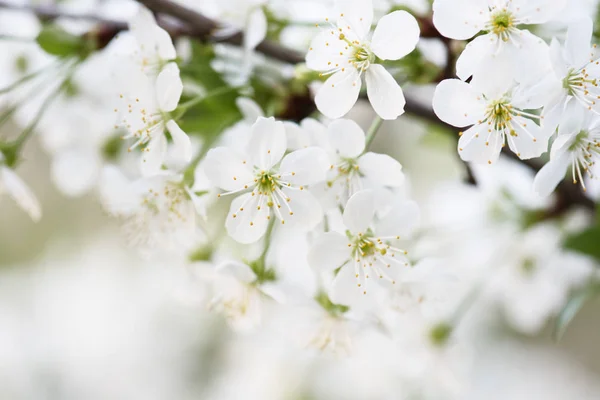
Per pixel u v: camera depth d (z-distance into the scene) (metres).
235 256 0.41
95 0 0.43
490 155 0.36
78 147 0.46
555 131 0.37
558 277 0.47
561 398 0.65
